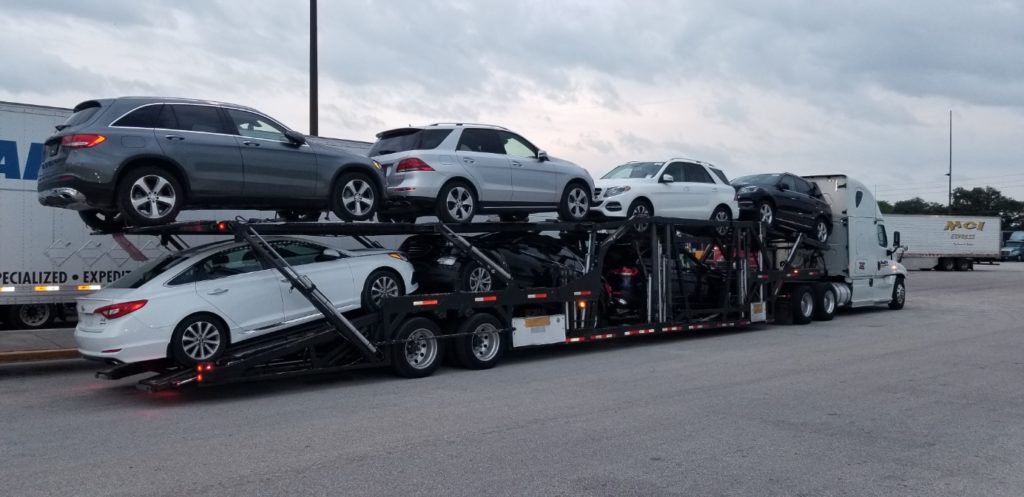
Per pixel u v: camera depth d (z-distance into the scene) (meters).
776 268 17.84
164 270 9.45
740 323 15.84
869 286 19.64
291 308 10.17
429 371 10.91
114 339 8.87
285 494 5.68
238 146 9.72
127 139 8.95
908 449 6.96
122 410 8.75
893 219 41.25
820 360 12.04
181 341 9.23
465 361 11.28
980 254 43.00
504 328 11.77
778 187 17.12
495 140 12.51
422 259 12.24
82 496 5.64
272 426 7.87
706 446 7.00
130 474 6.18
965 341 14.24
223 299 9.54
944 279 34.31
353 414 8.41
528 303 12.16
